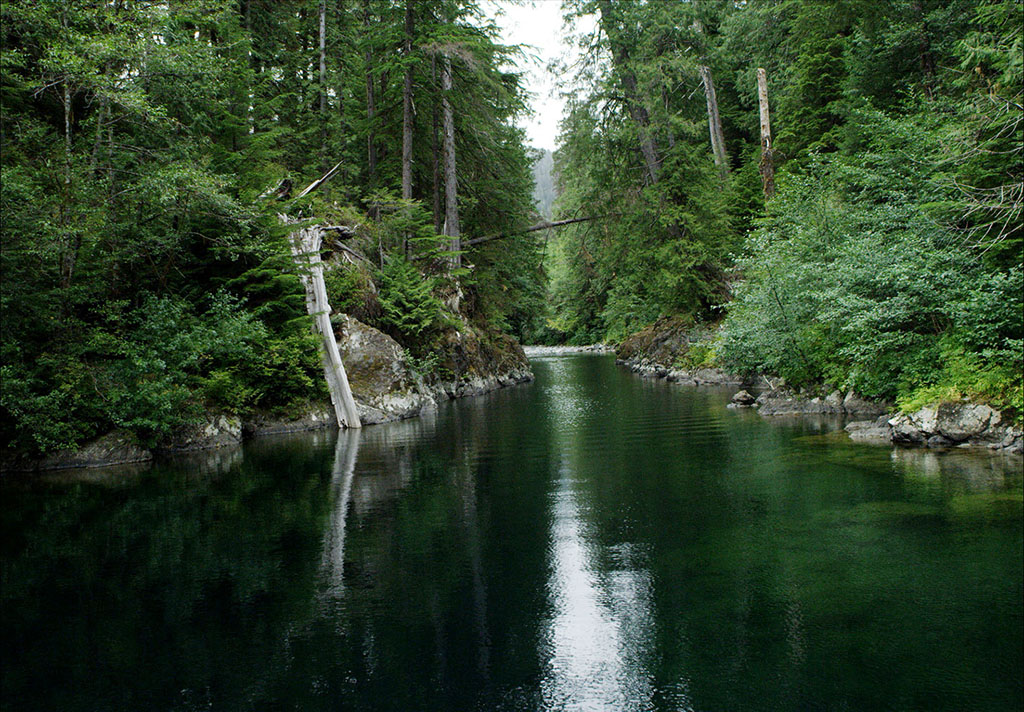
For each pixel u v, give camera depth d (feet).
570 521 20.52
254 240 47.32
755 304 47.55
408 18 69.67
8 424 34.45
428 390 62.59
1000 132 30.40
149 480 30.22
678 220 77.25
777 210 53.16
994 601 13.37
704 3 81.87
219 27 55.26
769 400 46.21
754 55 98.68
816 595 14.10
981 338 29.91
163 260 44.91
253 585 16.05
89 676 11.75
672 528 19.33
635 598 14.38
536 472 28.37
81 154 37.93
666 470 27.48
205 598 15.33
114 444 36.22
